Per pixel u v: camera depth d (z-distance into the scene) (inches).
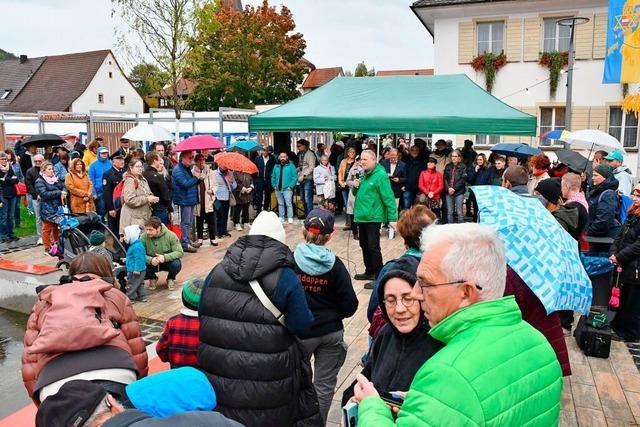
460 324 62.4
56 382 86.5
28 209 490.3
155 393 64.5
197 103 1545.3
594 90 768.3
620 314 222.5
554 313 124.9
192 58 821.9
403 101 415.5
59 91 1792.6
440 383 57.5
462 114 382.6
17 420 147.6
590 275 219.1
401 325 83.1
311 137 717.3
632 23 563.8
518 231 118.5
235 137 689.6
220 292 105.3
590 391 173.5
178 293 278.4
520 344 61.7
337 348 143.4
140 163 307.7
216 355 103.3
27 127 754.8
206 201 385.4
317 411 117.7
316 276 134.9
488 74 800.9
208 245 394.6
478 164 452.1
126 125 691.4
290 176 471.8
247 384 101.7
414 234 121.7
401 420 58.8
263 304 102.8
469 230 65.8
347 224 462.6
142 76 844.6
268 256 105.0
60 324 89.9
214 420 55.1
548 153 796.6
